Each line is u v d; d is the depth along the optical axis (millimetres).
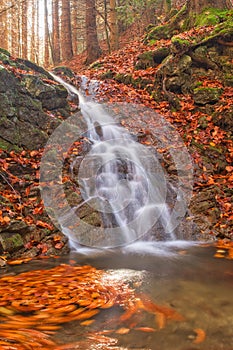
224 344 2102
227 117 7027
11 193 4902
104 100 8250
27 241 4371
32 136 6004
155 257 4297
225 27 8188
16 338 2072
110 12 13383
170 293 3002
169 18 12242
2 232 4199
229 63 8031
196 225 5277
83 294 2918
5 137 5672
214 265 3930
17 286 3133
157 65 9461
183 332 2246
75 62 17000
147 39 11297
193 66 8328
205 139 6887
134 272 3656
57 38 21656
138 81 9039
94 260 4156
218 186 5871
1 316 2439
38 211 4754
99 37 24391
